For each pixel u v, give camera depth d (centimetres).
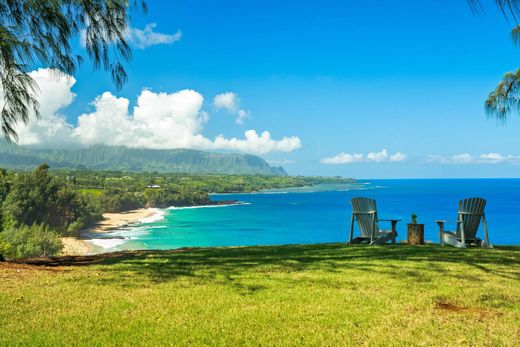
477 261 822
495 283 617
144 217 12838
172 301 526
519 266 764
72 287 604
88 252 6344
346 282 630
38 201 8481
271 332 414
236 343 388
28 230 6031
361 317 459
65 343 387
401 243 1212
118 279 665
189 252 1074
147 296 551
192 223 10869
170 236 8281
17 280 655
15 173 9088
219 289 588
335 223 10250
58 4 694
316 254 961
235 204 19238
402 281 633
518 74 1005
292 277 672
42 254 5847
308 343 386
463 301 519
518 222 8412
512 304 505
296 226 9700
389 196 19700
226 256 952
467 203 1067
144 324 441
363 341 390
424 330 418
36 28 704
